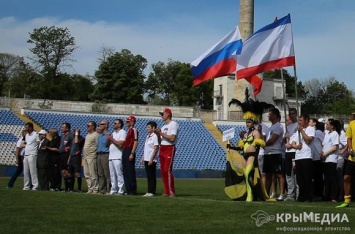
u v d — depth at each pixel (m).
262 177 14.12
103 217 8.73
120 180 15.33
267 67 14.84
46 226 7.69
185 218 8.68
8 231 7.20
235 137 51.09
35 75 78.12
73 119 47.59
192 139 49.31
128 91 73.19
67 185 17.91
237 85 44.94
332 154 13.42
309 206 10.68
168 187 14.44
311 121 13.32
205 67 16.12
